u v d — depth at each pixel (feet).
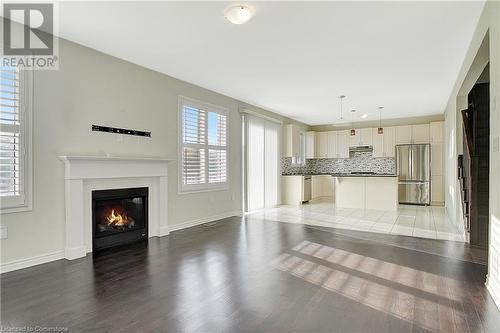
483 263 10.96
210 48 12.44
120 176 13.33
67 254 11.51
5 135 10.02
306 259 11.44
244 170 22.18
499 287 7.66
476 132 15.05
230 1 8.90
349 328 6.62
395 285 8.97
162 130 15.72
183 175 17.03
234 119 21.25
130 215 14.21
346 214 21.98
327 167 34.14
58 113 11.45
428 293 8.41
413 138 28.17
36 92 10.82
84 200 12.22
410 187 27.58
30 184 10.62
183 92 17.02
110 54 13.15
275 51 12.70
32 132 10.68
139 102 14.53
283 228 17.04
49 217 11.16
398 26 10.41
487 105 14.99
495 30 8.11
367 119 30.35
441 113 27.25
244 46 12.21
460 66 14.51
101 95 12.91
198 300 8.00
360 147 30.91
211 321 6.93
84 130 12.28
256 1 8.86
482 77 14.73
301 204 27.50
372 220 19.56
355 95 20.36
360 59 13.61
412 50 12.58
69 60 11.80
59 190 11.46
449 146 21.42
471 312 7.32
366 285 8.97
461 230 16.11
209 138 18.90
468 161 14.02
